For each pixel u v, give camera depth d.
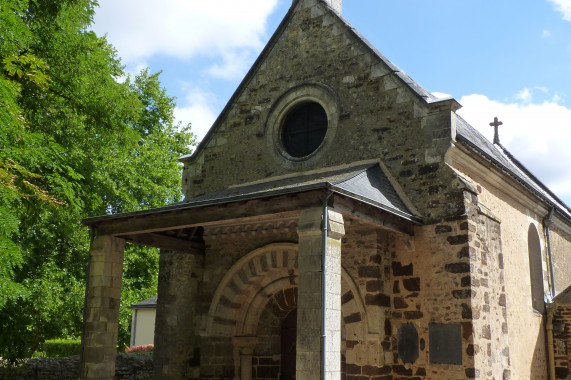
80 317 19.28
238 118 13.43
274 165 12.57
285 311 12.33
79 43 12.70
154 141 26.80
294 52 12.95
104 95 13.16
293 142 12.73
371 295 10.20
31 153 8.71
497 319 10.67
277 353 12.25
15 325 12.47
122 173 21.91
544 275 14.74
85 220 10.73
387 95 11.43
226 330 12.05
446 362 9.71
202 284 12.64
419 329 10.09
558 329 13.83
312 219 8.23
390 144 11.19
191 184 13.78
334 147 11.84
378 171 10.98
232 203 9.23
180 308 12.74
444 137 10.59
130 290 23.55
